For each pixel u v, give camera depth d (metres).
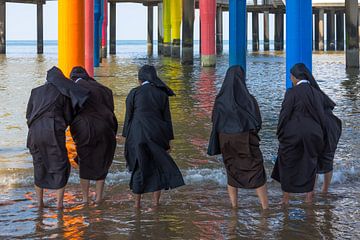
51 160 7.83
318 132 7.91
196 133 14.09
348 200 8.34
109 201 8.33
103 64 47.28
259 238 6.69
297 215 7.59
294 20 13.81
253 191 8.91
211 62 43.53
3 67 42.62
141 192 7.83
